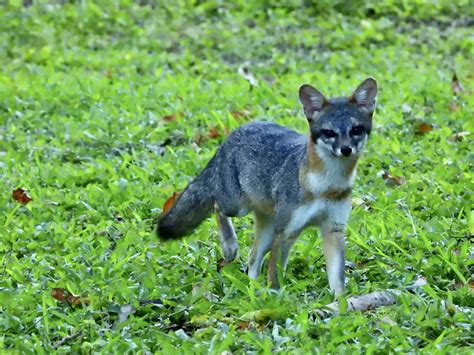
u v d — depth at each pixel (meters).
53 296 10.08
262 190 10.65
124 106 16.69
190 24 22.38
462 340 9.03
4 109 16.88
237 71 19.86
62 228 12.02
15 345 9.11
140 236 11.80
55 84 17.88
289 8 22.86
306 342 8.90
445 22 22.36
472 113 15.87
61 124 16.02
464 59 20.16
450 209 12.27
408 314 9.42
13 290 10.20
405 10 22.70
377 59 19.94
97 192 13.21
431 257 10.76
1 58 20.70
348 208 10.22
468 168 13.70
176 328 9.63
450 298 9.62
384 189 13.04
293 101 16.77
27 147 15.09
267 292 9.92
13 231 11.94
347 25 21.91
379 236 11.36
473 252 10.84
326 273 10.80
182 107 16.58
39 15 22.66
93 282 10.32
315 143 10.07
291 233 10.29
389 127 15.34
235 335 9.20
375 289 10.13
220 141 15.28
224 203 11.16
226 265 10.78
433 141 14.74
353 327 9.20
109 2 23.17
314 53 20.53
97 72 19.61
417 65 19.94
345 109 10.17
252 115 16.12
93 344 9.04
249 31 21.62
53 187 13.73
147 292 10.12
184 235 11.60
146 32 21.81
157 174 13.96
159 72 18.84
